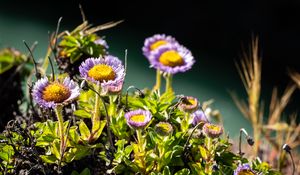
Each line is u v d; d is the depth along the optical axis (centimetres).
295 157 103
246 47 267
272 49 267
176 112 71
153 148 67
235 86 215
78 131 72
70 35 81
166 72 78
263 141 102
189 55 79
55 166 68
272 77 244
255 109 97
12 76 88
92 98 70
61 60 79
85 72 66
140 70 206
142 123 64
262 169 70
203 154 67
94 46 79
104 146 67
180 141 69
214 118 92
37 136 68
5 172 67
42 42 216
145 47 85
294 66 259
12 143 67
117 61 67
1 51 91
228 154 69
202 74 224
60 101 64
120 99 73
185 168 67
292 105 209
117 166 67
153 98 73
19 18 254
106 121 68
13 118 88
